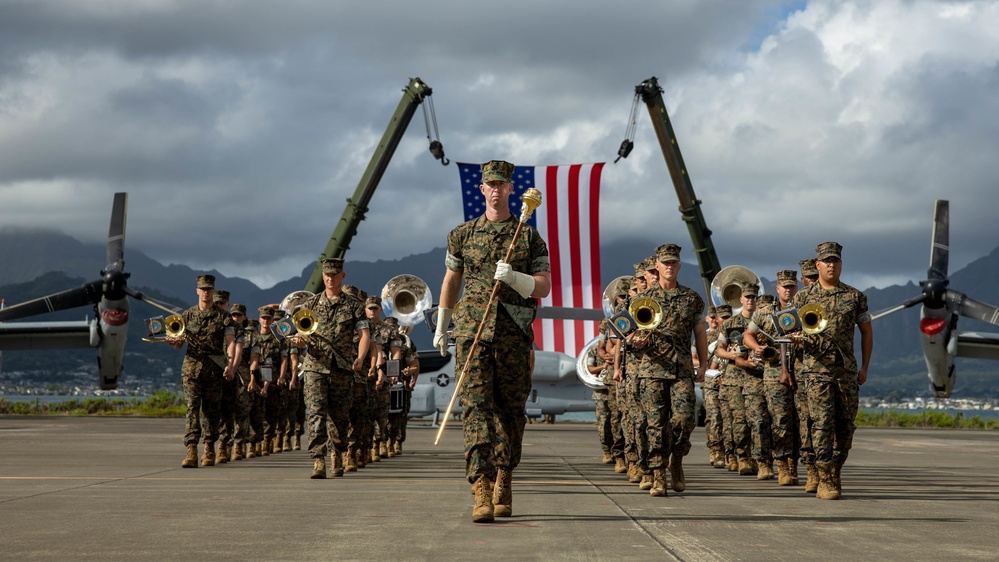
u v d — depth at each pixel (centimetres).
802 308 838
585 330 3077
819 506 789
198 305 1215
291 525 638
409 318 1656
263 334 1544
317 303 1058
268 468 1194
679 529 630
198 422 1200
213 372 1212
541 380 3077
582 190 2998
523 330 687
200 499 799
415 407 3005
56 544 552
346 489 902
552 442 2058
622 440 1180
